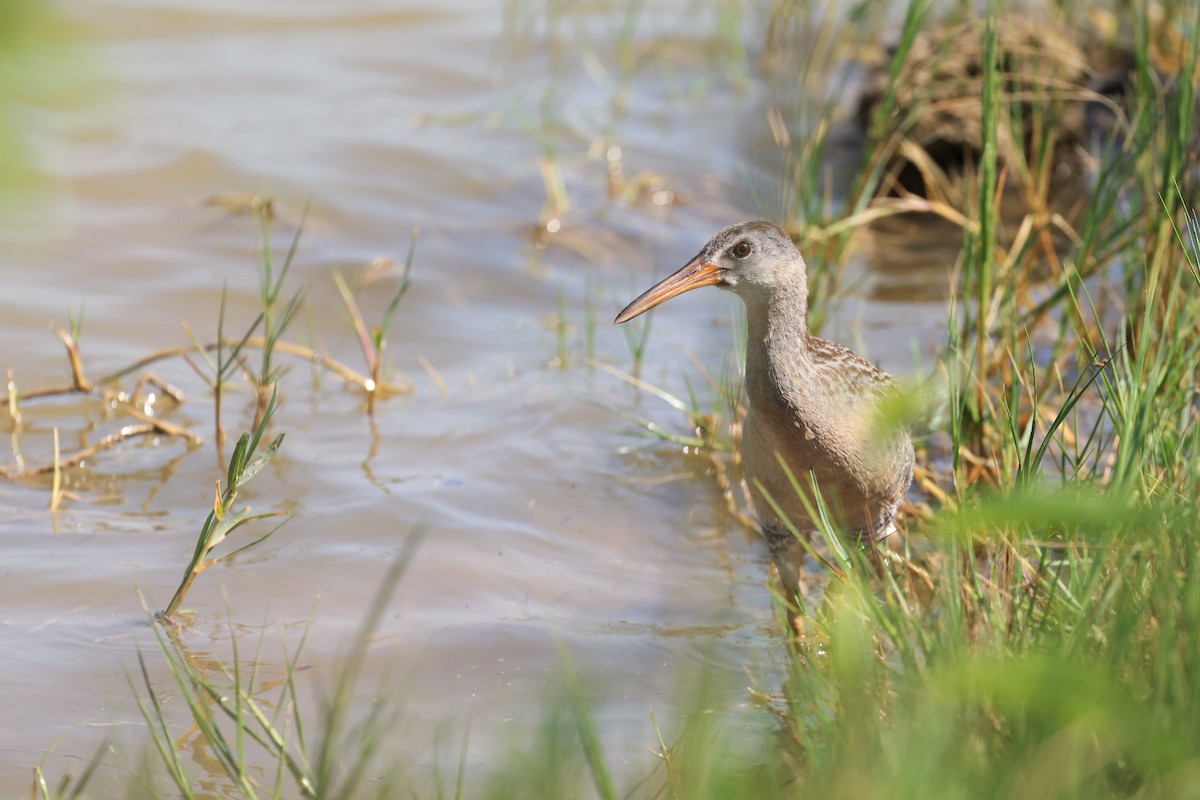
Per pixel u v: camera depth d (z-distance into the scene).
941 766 4.73
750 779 5.56
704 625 7.94
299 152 14.55
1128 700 4.48
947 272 12.88
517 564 8.58
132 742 6.48
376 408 10.52
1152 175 10.73
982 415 8.99
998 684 3.49
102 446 9.44
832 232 11.59
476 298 12.38
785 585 8.05
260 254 12.68
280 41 17.44
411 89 16.41
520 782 5.55
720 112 16.25
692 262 8.00
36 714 6.70
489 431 10.24
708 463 9.99
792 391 7.71
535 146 15.20
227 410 10.38
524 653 7.52
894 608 6.06
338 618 7.83
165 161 13.98
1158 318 9.16
